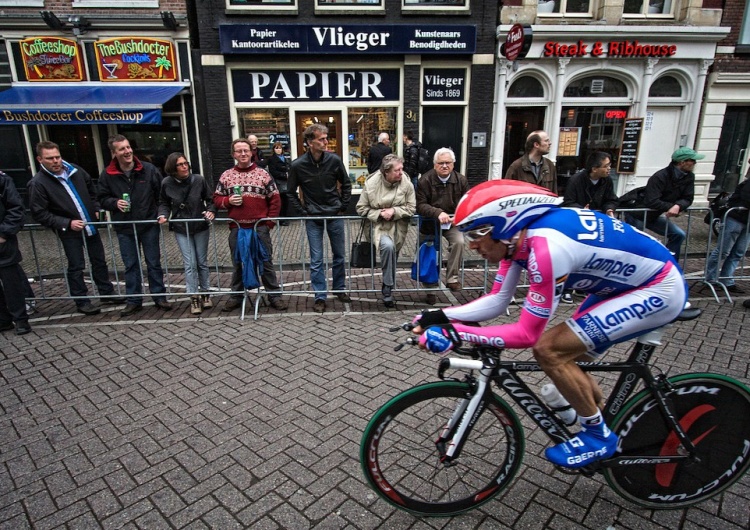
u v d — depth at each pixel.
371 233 4.84
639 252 1.83
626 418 2.03
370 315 4.70
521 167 4.99
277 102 9.66
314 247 4.81
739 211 4.89
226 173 4.66
